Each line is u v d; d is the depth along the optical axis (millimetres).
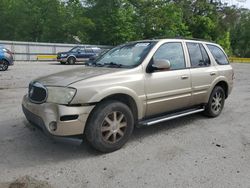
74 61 25469
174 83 5469
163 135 5520
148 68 5086
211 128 6035
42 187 3541
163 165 4215
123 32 44094
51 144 4902
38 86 4543
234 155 4629
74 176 3846
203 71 6199
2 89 10383
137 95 4859
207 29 50062
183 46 5957
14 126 5824
